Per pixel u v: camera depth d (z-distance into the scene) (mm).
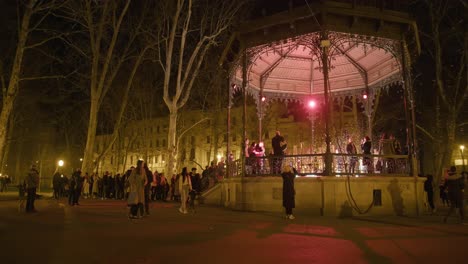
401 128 33719
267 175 15664
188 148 68875
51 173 61062
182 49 23125
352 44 17562
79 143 58750
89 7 26078
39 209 16719
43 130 56438
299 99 23094
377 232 9648
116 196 27422
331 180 13875
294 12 14836
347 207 13820
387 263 6082
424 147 33750
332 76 22094
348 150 19078
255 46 16188
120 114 30312
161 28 25766
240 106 54250
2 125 20109
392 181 14656
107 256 6480
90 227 10375
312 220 12391
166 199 25266
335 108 33500
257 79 21328
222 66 18578
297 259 6328
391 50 15680
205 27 23781
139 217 12695
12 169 57688
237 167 17484
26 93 38469
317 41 14727
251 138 57594
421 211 14859
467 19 20516
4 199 24500
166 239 8359
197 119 52625
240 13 23422
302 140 51312
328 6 14258
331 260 6270
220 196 22141
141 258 6332
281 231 9719
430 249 7332
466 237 8898
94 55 26953
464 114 30016
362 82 21594
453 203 12086
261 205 15531
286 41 15367
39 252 6809
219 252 6895
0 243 7738
